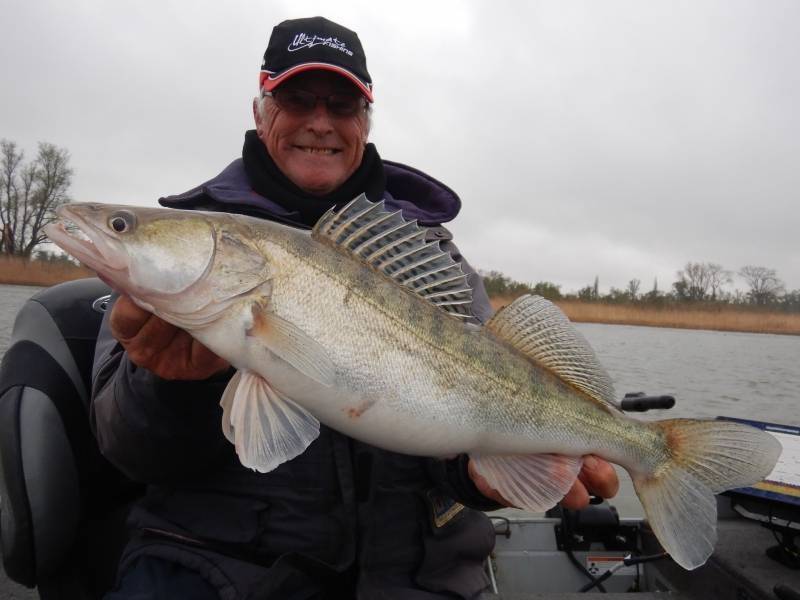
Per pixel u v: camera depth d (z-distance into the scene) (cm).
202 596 61
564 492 67
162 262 56
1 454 68
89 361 75
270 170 84
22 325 74
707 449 69
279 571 61
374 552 67
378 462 67
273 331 58
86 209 56
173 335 56
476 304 87
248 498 65
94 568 75
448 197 95
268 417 57
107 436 61
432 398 62
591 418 69
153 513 67
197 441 60
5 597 85
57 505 69
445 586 69
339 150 86
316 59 82
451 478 69
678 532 67
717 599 83
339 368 59
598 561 105
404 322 63
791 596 71
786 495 81
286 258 59
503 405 66
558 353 71
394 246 65
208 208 80
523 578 104
